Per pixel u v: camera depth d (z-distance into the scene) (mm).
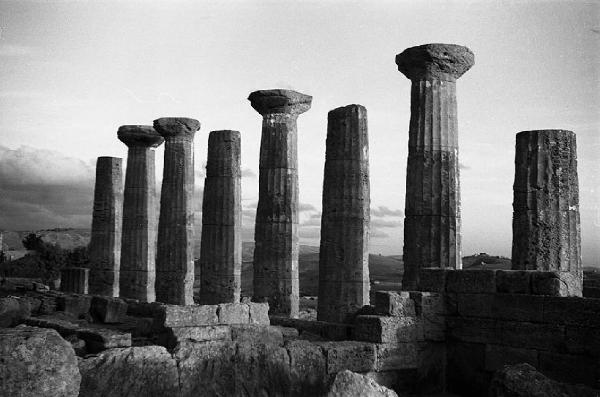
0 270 50094
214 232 27078
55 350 10492
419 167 18484
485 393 15773
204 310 15906
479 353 16000
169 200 30172
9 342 10195
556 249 16375
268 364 14820
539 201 16562
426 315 16422
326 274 20750
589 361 14047
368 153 21078
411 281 18359
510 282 15578
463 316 16359
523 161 16906
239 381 14594
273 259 23766
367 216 20812
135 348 14227
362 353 15508
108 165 35719
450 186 18375
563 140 16641
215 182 27297
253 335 15938
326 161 21266
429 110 18500
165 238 30031
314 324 18359
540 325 14891
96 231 35406
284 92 24203
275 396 14656
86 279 37094
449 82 18703
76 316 22875
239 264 27344
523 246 16703
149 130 33219
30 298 25578
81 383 13453
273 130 24359
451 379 16484
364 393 12773
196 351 14703
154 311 22156
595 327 13992
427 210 18297
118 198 35812
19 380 10070
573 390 12766
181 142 30406
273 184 24094
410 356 16094
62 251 55031
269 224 23938
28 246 59375
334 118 21141
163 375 14117
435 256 18141
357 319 16359
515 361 15258
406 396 15992
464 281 16406
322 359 15117
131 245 32906
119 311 21641
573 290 15180
